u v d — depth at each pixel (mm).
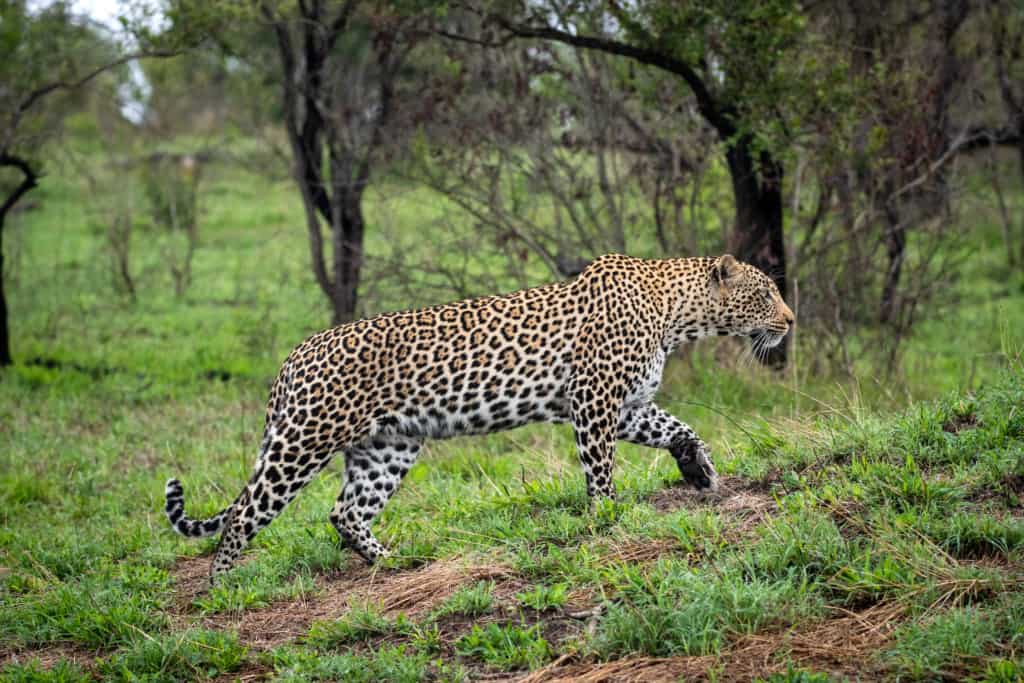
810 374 18188
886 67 17969
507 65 18844
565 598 8336
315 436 9820
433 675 7758
